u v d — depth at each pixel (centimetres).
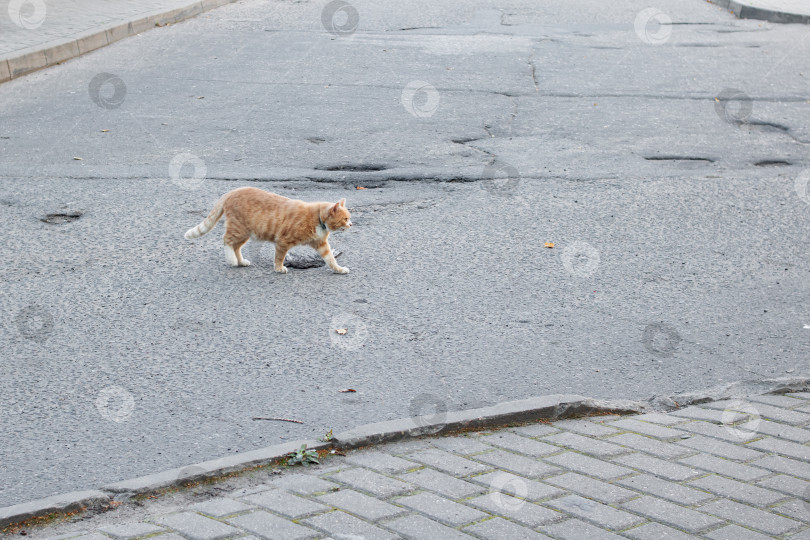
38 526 315
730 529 325
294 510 326
